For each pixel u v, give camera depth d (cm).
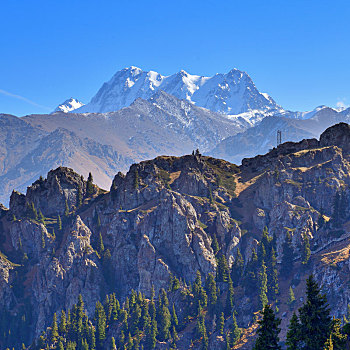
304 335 10300
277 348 10156
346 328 10300
